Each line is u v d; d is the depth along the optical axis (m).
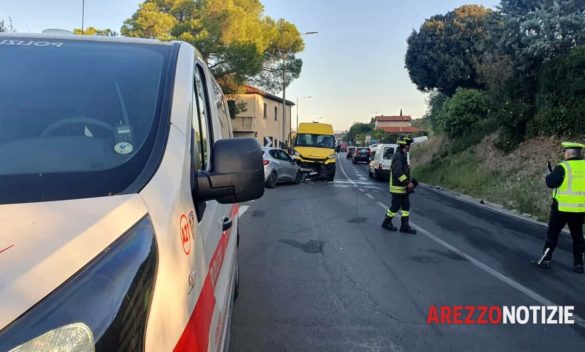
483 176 19.36
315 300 5.10
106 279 1.19
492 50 21.97
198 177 2.02
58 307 1.06
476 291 5.59
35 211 1.33
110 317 1.14
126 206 1.43
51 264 1.13
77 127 1.92
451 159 25.09
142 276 1.30
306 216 10.87
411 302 5.12
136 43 2.57
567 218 6.61
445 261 7.00
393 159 9.25
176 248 1.54
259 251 7.29
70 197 1.46
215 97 3.71
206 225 2.34
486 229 10.09
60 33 2.59
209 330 1.94
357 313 4.75
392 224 9.85
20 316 1.01
